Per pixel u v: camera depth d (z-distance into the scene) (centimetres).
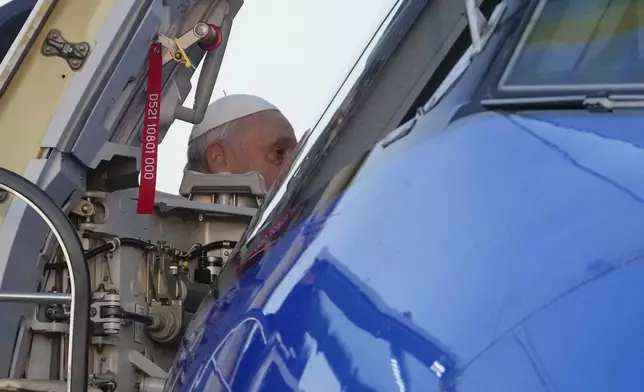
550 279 48
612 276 46
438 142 58
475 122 58
